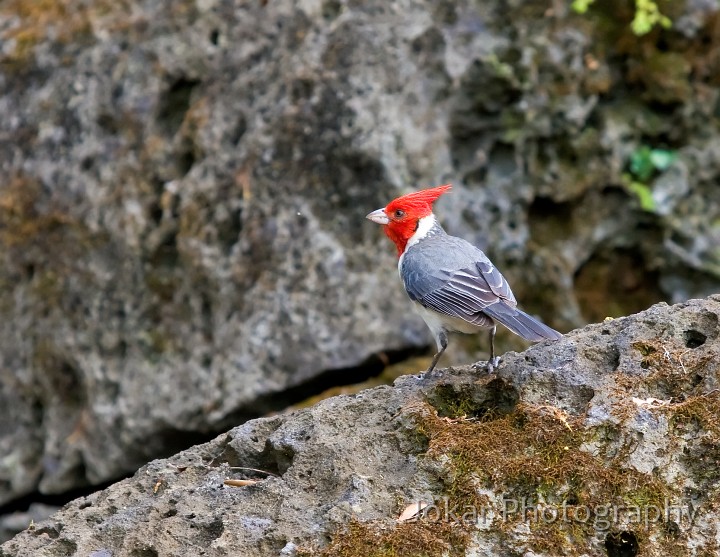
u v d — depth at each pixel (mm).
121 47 13609
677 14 13461
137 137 13266
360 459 7129
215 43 13250
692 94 13508
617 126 13461
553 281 13125
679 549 6484
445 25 12844
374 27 12688
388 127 12445
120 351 13203
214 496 7250
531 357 7559
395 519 6664
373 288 12312
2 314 13812
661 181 13547
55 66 13953
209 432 12648
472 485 6699
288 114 12625
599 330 7719
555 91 13141
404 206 9766
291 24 12930
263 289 12477
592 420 6828
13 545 7430
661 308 7664
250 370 12328
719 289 13609
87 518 7508
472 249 8984
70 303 13398
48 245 13555
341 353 12188
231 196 12750
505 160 13102
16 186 13781
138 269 13078
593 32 13375
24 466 13641
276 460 7492
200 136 12945
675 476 6668
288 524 6785
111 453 13016
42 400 13695
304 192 12555
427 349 12422
